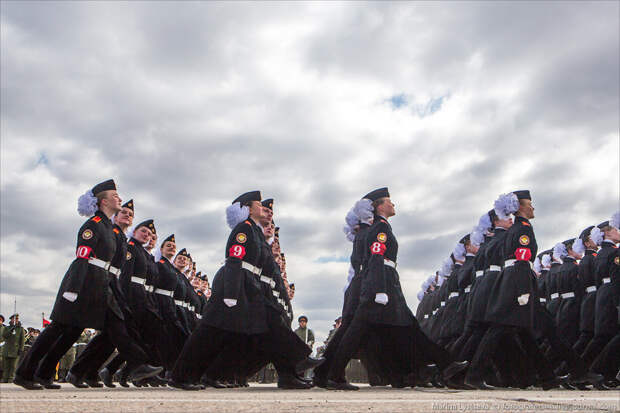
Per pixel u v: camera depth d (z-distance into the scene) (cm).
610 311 981
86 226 700
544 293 1246
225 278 682
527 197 882
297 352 715
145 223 986
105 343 796
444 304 1379
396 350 786
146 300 935
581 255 1131
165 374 967
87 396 464
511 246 838
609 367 880
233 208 734
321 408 324
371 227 805
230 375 814
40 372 710
